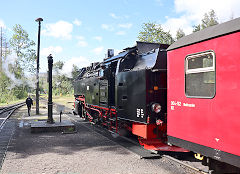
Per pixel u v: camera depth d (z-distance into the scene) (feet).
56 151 20.40
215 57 11.87
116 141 24.47
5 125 37.14
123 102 22.25
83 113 43.70
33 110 69.31
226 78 11.18
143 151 19.90
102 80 30.01
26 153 19.77
